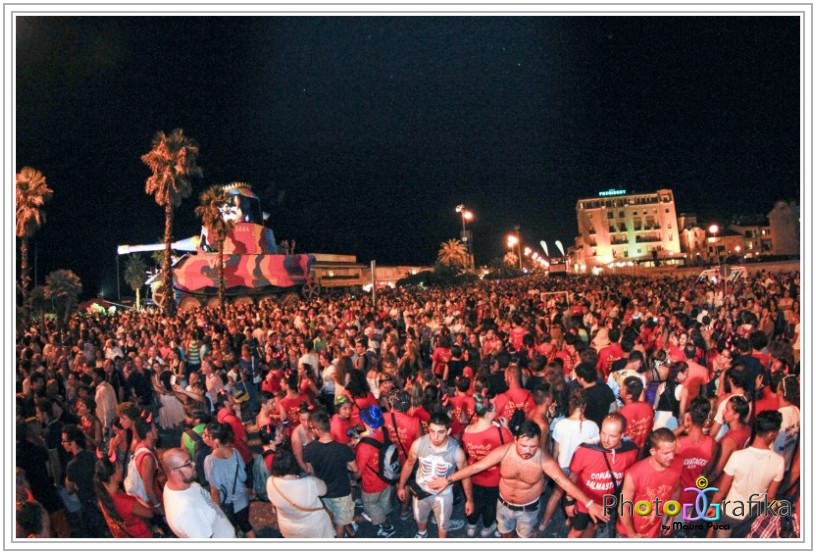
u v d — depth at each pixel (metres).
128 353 14.37
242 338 14.82
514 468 5.05
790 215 66.44
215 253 48.50
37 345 14.98
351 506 5.71
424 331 14.89
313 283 49.72
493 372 7.91
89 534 6.06
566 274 59.44
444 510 5.51
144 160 37.00
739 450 4.84
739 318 11.09
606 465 4.80
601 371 8.72
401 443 6.11
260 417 7.53
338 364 8.62
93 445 7.18
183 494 4.61
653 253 90.06
